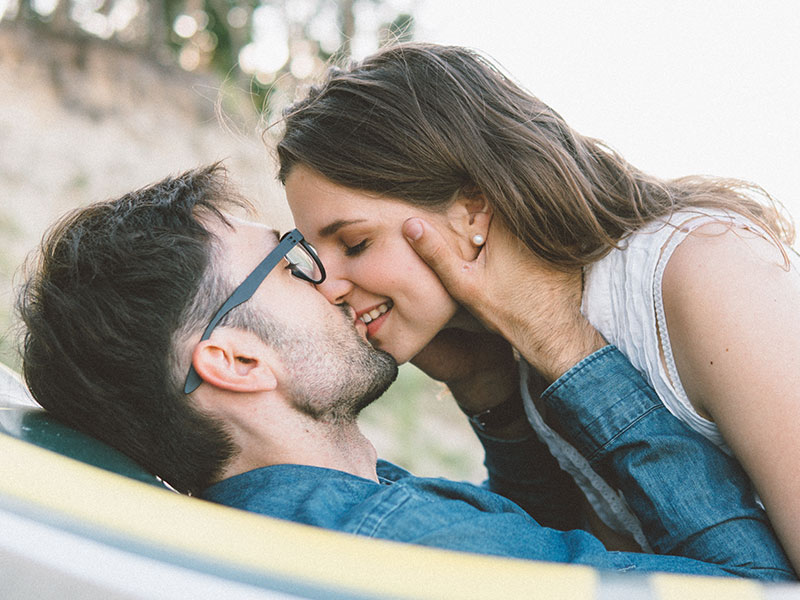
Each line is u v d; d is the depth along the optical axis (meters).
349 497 1.30
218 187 1.60
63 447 1.28
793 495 1.30
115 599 0.74
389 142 1.58
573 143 1.69
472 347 1.89
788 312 1.38
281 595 0.77
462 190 1.63
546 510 2.01
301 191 1.64
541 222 1.59
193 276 1.43
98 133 9.01
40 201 7.60
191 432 1.42
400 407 6.62
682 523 1.43
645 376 1.54
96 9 10.36
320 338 1.52
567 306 1.64
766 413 1.32
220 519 0.86
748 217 1.55
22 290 1.50
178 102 10.34
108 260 1.42
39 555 0.76
